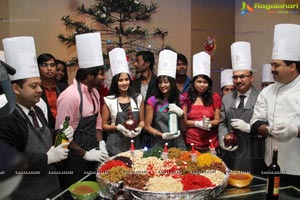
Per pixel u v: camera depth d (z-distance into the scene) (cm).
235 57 231
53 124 246
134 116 232
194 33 445
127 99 241
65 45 376
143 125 232
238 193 138
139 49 411
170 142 223
